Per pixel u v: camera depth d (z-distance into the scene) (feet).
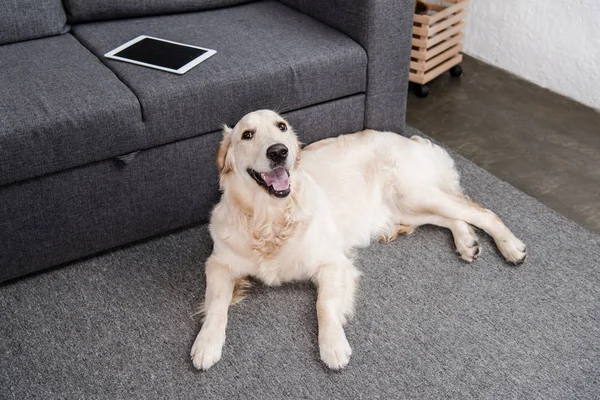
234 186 6.43
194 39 8.16
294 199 6.47
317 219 6.68
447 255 7.33
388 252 7.42
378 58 8.14
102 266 7.31
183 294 6.89
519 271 7.05
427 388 5.69
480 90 11.23
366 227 7.50
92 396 5.74
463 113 10.50
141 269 7.25
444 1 11.43
